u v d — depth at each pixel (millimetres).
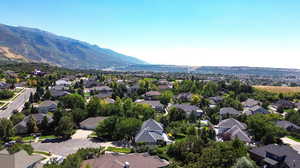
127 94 124188
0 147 44156
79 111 74312
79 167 35656
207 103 104188
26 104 86938
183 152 46156
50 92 113625
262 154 46781
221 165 39281
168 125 69625
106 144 55844
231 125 69188
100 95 118688
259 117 67500
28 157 38219
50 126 64625
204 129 61312
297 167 41438
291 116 78875
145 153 43875
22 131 63531
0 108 91500
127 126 58781
